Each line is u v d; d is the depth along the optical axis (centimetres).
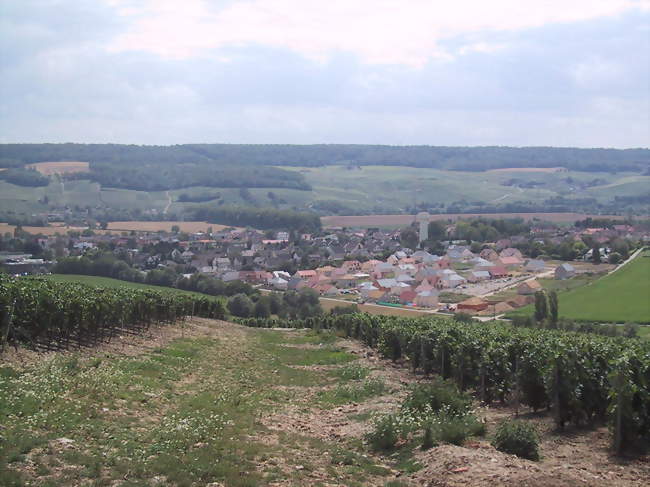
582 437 2508
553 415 2922
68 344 4172
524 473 1838
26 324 3809
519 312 11575
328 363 5084
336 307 13038
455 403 2673
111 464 1844
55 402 2417
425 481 1889
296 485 1817
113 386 2872
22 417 2169
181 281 15200
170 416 2520
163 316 6681
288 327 10250
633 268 15200
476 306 12306
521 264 19762
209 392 3238
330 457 2192
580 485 1784
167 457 1934
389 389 3741
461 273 18688
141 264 19525
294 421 2823
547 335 3831
